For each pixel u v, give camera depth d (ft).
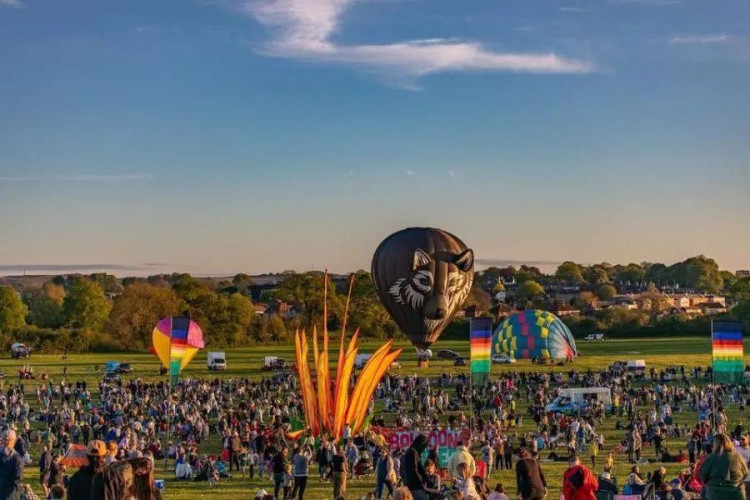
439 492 65.36
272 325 536.01
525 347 354.95
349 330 538.47
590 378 290.97
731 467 49.93
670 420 197.06
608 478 94.73
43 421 215.51
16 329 472.03
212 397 232.94
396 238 252.21
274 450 135.33
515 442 173.27
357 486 124.06
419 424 189.78
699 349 447.83
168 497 117.70
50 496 57.52
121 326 481.46
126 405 223.10
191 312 512.22
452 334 552.00
